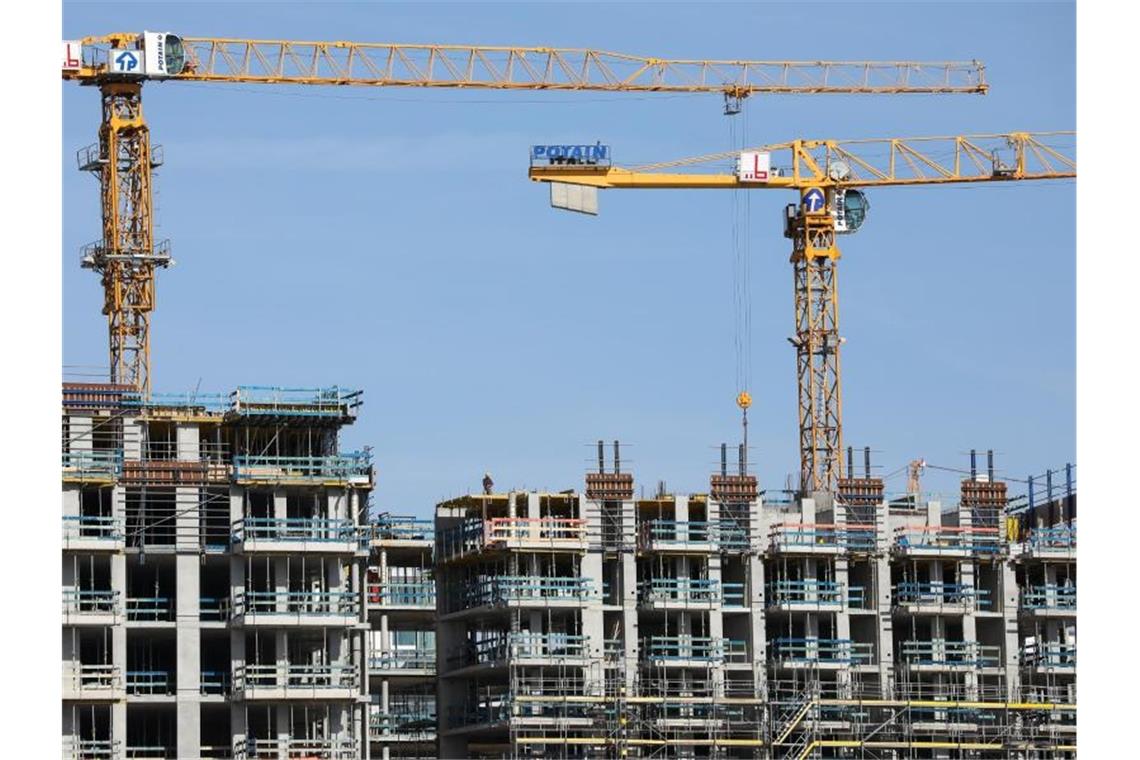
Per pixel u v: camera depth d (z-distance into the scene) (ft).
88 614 640.58
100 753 638.53
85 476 652.07
